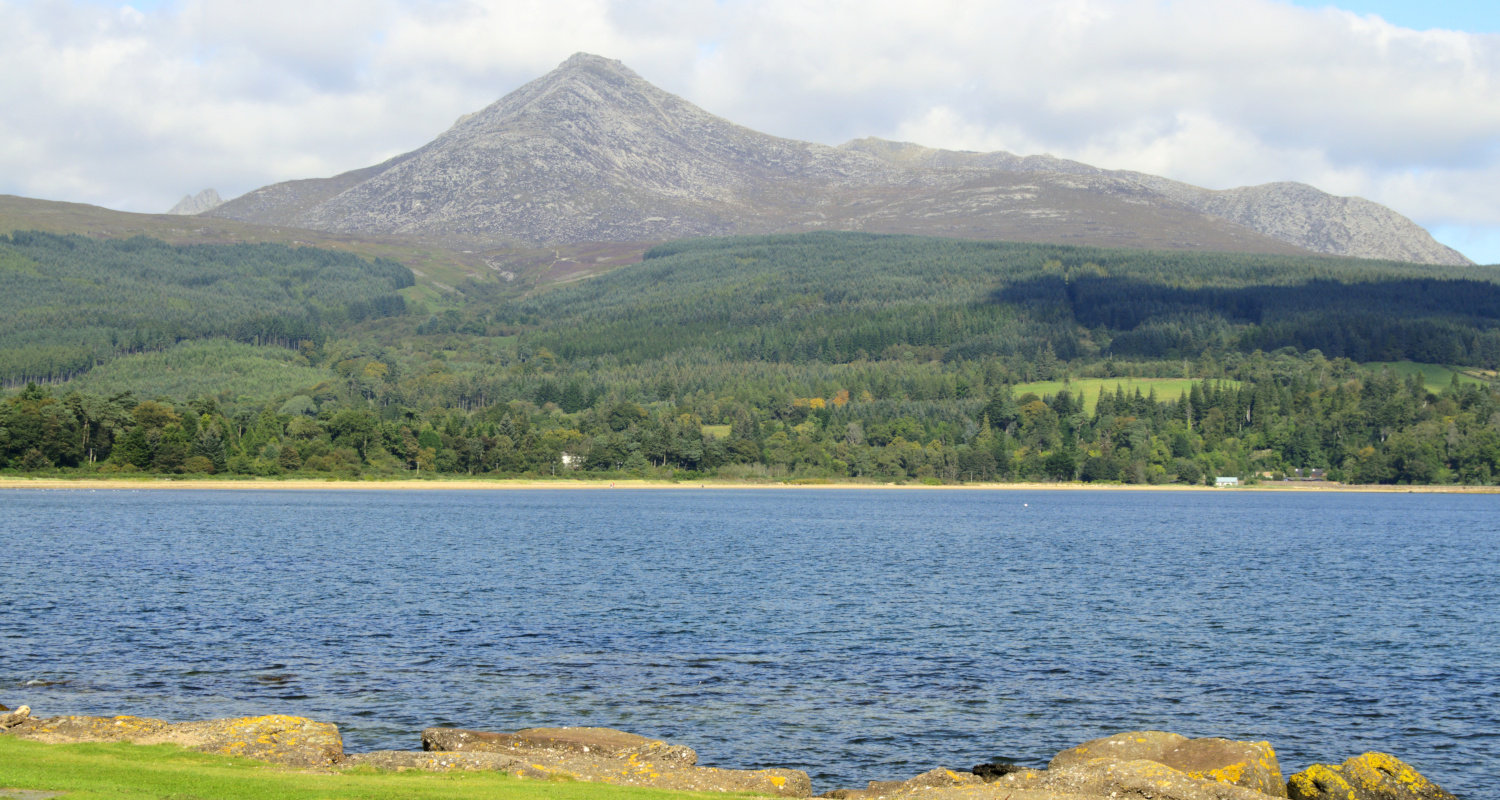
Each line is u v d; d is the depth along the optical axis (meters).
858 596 81.25
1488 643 63.66
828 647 59.91
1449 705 47.97
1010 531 160.00
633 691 48.34
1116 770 29.23
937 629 66.44
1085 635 65.06
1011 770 32.16
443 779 28.80
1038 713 45.75
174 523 143.00
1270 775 29.70
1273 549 131.00
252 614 67.75
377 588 81.50
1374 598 84.06
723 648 59.06
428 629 63.44
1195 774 29.84
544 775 29.95
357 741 39.59
